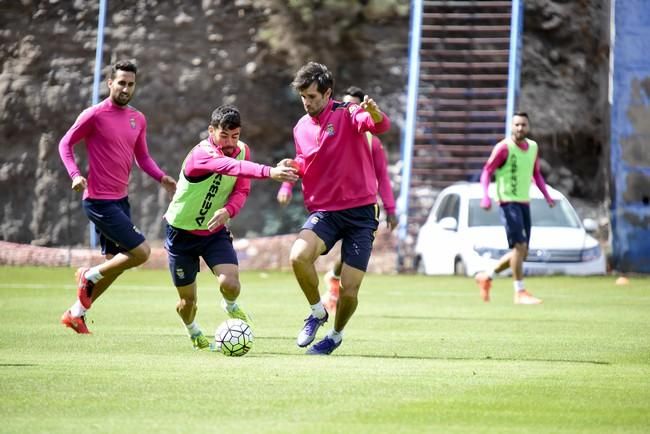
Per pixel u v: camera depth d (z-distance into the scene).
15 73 97.69
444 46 106.31
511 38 94.25
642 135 82.75
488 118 102.62
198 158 32.34
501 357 32.56
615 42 83.38
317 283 32.50
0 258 86.06
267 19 101.19
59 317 45.28
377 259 83.19
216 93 100.25
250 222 97.06
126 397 23.66
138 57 99.44
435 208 80.19
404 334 39.94
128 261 38.00
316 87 32.16
